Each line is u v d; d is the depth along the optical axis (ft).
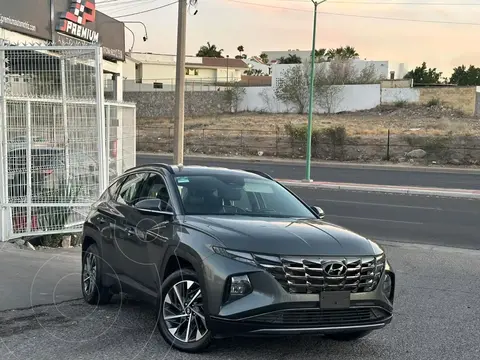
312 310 15.69
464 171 112.06
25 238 33.50
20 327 19.03
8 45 32.96
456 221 52.39
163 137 157.89
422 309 23.61
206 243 16.38
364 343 18.81
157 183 20.71
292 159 128.16
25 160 32.40
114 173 42.63
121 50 71.26
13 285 24.17
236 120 186.29
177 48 55.72
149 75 277.64
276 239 16.34
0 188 31.76
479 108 196.95
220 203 19.57
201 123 179.63
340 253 16.31
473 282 29.09
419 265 33.14
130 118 45.80
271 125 170.09
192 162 116.26
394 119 183.62
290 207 20.89
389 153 130.11
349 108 206.49
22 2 46.70
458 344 19.10
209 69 298.35
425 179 97.04
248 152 135.64
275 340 18.57
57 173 33.60
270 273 15.55
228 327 15.56
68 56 33.22
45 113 32.96
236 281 15.57
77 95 33.94
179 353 16.81
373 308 16.71
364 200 67.26
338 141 133.69
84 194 34.14
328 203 63.57
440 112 194.39
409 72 355.77
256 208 20.07
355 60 259.60
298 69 211.20
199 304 16.53
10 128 31.91
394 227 48.37
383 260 17.48
